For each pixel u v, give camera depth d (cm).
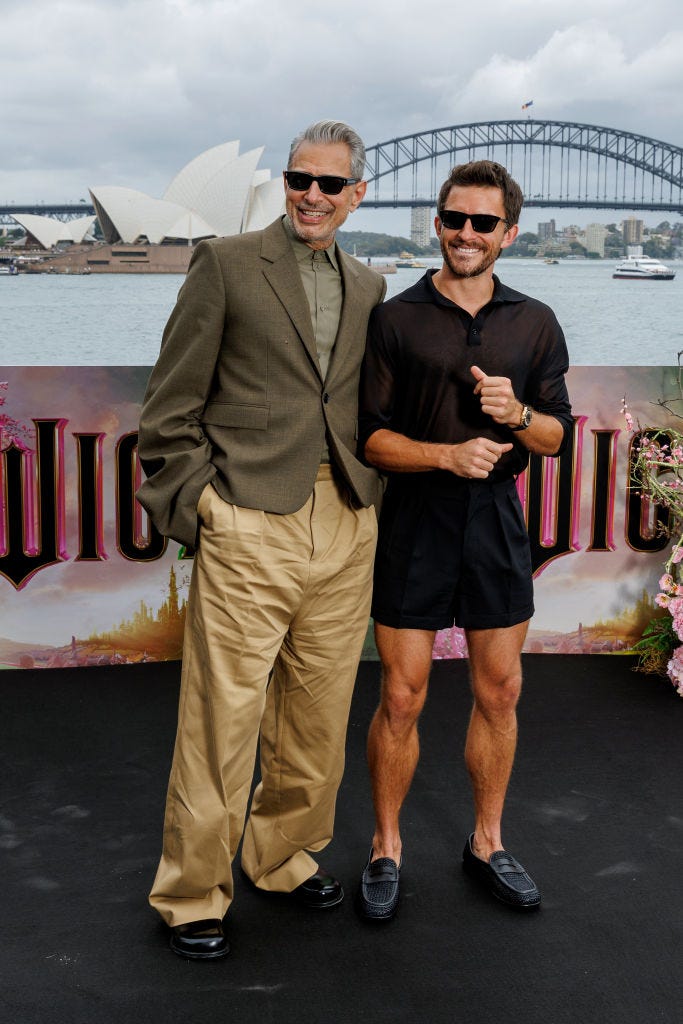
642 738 275
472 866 204
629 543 340
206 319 171
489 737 196
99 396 317
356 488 179
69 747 265
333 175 169
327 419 176
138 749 265
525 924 188
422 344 180
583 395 331
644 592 343
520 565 192
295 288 173
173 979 170
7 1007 162
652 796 241
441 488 187
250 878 199
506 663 193
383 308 183
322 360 178
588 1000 166
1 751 262
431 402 182
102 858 210
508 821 228
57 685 311
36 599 324
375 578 194
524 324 183
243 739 176
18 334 2967
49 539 321
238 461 174
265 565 173
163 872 179
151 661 333
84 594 326
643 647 342
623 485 338
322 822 192
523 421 176
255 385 174
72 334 3020
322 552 178
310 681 184
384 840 197
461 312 179
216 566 174
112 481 322
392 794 195
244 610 173
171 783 180
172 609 331
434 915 191
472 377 180
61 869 205
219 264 170
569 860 211
